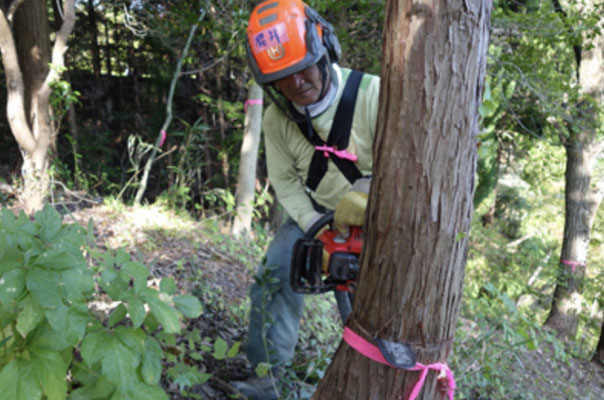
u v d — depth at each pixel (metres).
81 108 11.17
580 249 9.53
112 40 12.90
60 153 9.66
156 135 11.12
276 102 1.76
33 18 5.23
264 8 1.59
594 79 8.75
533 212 15.49
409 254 1.21
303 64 1.54
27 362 1.04
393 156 1.19
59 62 4.56
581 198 9.37
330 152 1.79
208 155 10.05
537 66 7.29
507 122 11.56
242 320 2.81
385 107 1.20
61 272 1.05
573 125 7.95
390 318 1.27
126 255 1.26
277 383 2.04
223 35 5.28
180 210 5.22
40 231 1.16
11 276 1.00
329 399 1.40
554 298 9.73
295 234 2.02
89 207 4.71
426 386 1.31
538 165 14.27
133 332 1.15
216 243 4.29
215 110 9.71
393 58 1.16
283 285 1.99
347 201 1.53
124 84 11.85
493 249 11.48
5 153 9.88
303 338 2.80
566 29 6.38
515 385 3.19
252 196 5.83
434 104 1.13
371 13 6.04
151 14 6.24
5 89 9.84
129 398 1.15
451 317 1.30
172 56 11.15
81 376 1.22
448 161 1.16
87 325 1.13
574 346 6.12
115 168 10.45
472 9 1.10
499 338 2.92
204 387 2.05
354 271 1.55
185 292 3.02
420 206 1.18
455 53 1.11
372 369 1.31
